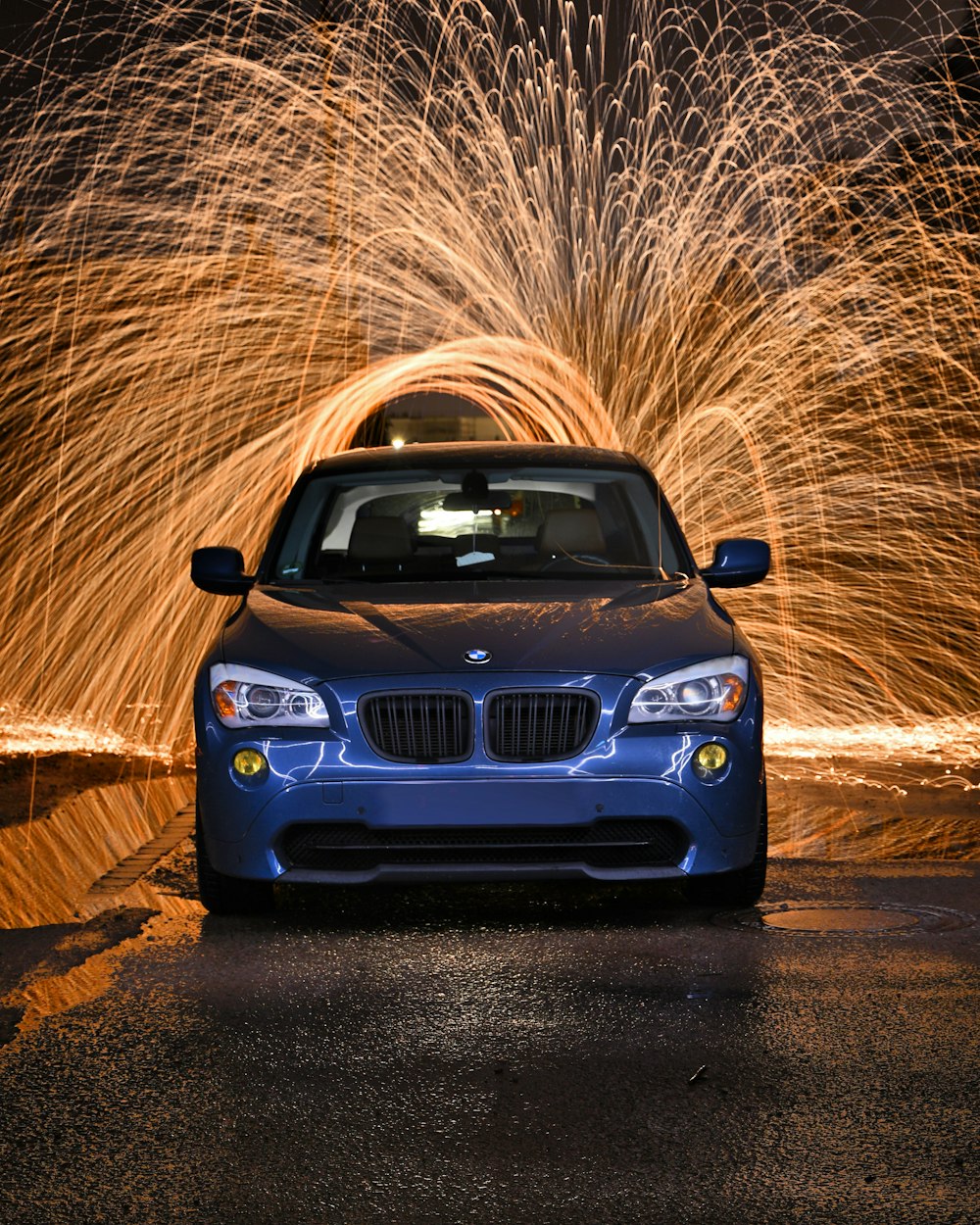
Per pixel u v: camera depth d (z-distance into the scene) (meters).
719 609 6.73
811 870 7.06
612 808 5.89
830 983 5.23
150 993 5.21
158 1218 3.43
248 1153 3.80
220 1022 4.88
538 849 5.95
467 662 6.01
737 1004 5.00
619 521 7.53
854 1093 4.17
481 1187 3.58
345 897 6.73
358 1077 4.36
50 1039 4.72
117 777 10.41
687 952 5.68
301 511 7.59
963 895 6.52
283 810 5.95
